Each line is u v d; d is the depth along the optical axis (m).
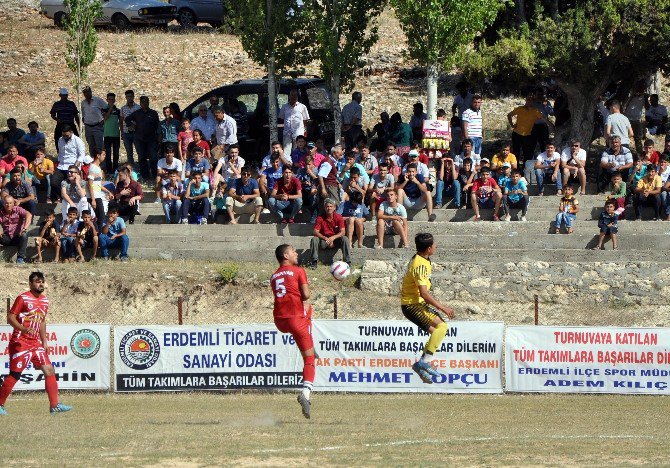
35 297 36.03
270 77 68.50
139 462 24.12
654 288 53.84
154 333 43.94
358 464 23.75
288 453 25.55
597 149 73.50
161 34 108.12
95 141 72.62
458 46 65.00
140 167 71.50
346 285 55.09
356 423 33.00
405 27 65.56
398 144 65.56
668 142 62.69
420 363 30.78
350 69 68.50
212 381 43.81
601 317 52.91
